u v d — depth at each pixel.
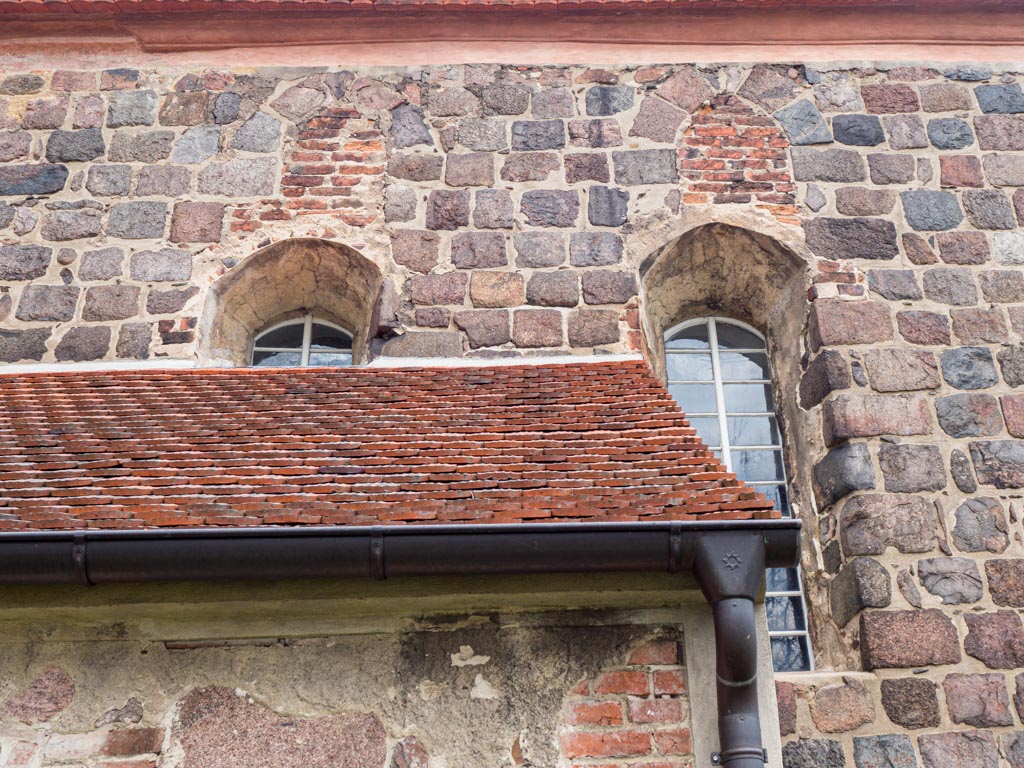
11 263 7.73
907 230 7.98
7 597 4.54
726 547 4.52
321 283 8.16
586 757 4.47
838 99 8.62
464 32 8.91
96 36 8.90
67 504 4.75
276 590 4.59
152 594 4.57
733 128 8.46
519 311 7.54
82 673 4.59
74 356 7.36
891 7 8.98
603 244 7.87
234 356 7.92
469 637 4.71
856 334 7.45
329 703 4.55
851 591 6.41
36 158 8.25
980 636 6.18
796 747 5.86
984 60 8.89
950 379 7.24
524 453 5.30
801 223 7.99
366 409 5.95
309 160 8.26
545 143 8.35
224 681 4.59
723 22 8.93
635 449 5.32
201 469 5.12
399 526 4.47
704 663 4.64
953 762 5.80
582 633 4.73
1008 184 8.21
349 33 8.89
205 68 8.75
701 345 8.45
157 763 4.42
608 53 8.87
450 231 7.91
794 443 7.49
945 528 6.58
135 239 7.87
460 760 4.46
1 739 4.44
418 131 8.41
